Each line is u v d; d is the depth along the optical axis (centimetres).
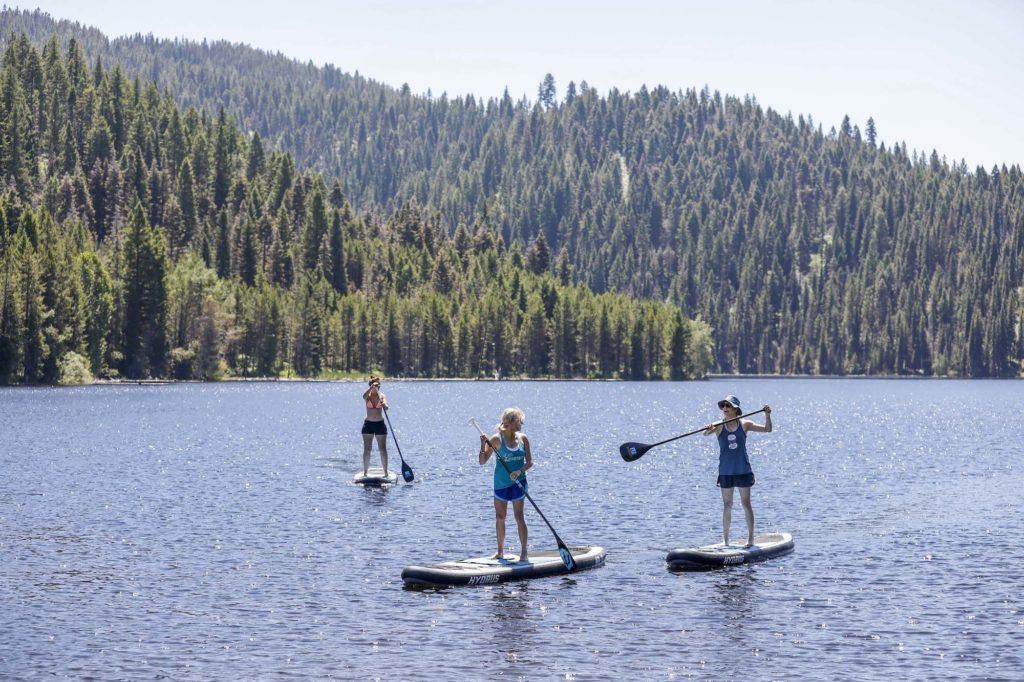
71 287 13662
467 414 8188
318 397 11556
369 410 3262
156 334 15588
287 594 1752
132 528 2381
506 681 1320
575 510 2733
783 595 1759
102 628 1544
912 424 7725
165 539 2241
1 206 16625
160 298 15612
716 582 1856
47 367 13075
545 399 12119
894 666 1370
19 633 1515
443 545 2186
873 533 2389
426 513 2617
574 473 3675
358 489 3094
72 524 2438
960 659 1398
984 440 5775
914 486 3366
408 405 10044
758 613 1642
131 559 2025
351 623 1578
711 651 1441
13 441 4931
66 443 4831
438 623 1581
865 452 4831
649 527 2456
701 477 3538
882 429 6988
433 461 4028
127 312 15375
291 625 1566
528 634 1524
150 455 4241
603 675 1343
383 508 2700
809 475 3722
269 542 2208
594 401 11775
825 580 1873
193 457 4162
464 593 1772
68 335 13312
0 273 12588
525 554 1953
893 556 2095
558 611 1656
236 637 1502
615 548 2184
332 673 1347
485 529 2384
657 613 1645
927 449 5041
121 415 7344
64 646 1455
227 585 1814
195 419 6975
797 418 8831
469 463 3947
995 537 2328
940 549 2175
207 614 1623
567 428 6662
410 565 1966
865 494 3144
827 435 6247
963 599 1727
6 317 12550
